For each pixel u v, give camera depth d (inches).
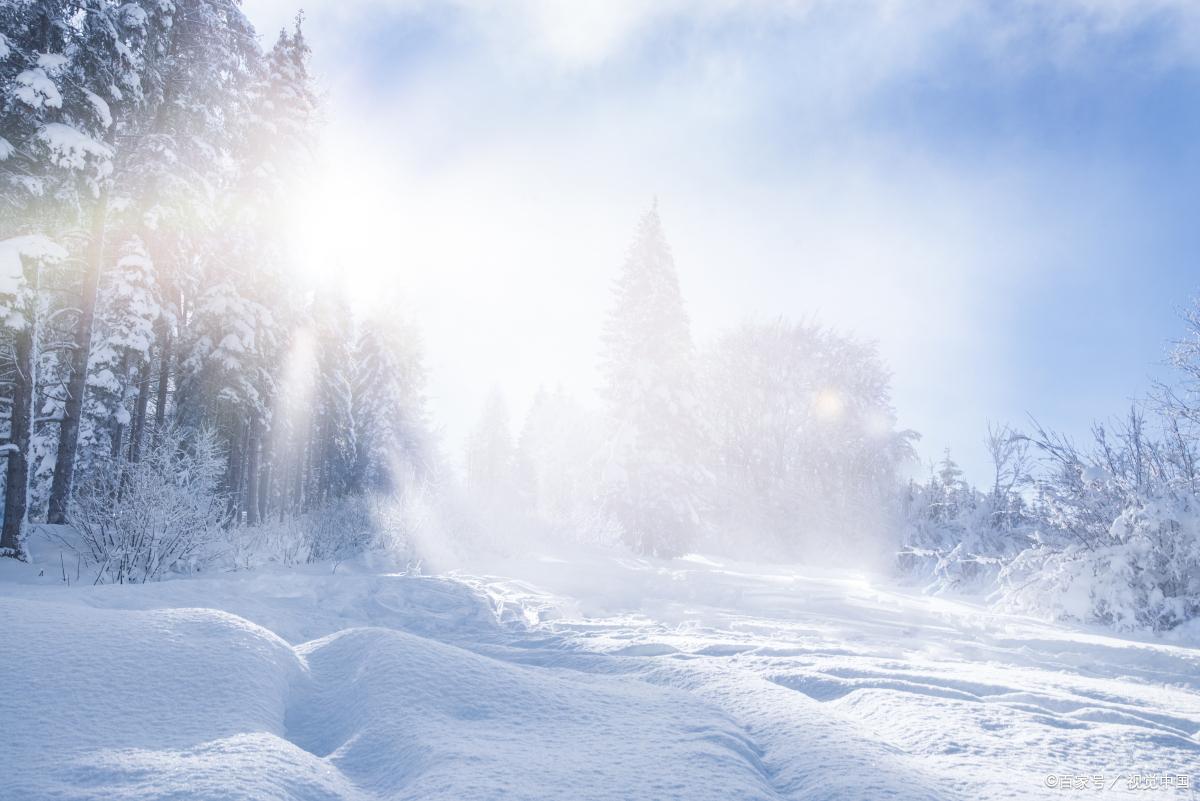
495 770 93.1
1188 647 321.7
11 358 445.7
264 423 848.9
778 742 113.0
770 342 1480.1
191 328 759.7
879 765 102.4
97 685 111.8
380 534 564.1
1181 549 382.3
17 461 414.6
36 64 449.4
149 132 653.3
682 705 127.7
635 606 406.3
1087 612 412.8
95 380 652.7
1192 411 480.4
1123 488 452.8
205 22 677.9
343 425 1473.9
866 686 157.1
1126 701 168.2
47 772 86.2
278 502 1299.2
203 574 406.3
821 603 444.1
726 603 433.1
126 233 647.8
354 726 115.4
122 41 518.6
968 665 219.8
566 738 109.2
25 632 125.6
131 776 86.0
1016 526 668.1
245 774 87.9
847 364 1483.8
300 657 146.0
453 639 259.8
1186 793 99.8
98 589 273.6
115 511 390.9
